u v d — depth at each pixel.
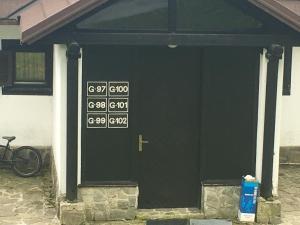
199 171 9.57
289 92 12.81
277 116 9.41
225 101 9.44
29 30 8.15
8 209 9.86
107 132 9.21
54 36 8.57
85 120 9.12
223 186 9.50
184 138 9.53
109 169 9.28
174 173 9.59
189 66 9.41
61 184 9.14
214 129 9.47
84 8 8.23
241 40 8.95
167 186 9.60
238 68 9.41
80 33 8.63
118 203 9.30
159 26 8.88
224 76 9.40
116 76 9.14
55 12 8.35
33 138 12.26
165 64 9.34
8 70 11.94
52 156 11.69
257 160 9.49
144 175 9.52
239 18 9.04
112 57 9.09
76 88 8.83
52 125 12.09
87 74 9.06
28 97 12.16
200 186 9.58
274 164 9.49
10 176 11.82
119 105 9.20
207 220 9.37
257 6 8.64
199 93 9.46
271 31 9.07
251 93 9.47
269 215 9.34
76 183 9.05
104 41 8.70
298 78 12.80
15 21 11.35
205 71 9.34
